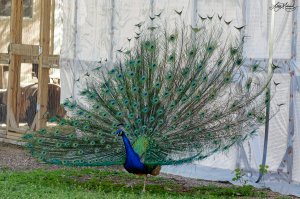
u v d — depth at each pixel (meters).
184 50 11.63
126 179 12.81
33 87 17.12
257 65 11.76
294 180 12.21
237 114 11.21
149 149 10.87
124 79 11.17
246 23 12.98
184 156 10.99
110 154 11.05
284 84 12.40
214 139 11.05
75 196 10.19
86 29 15.76
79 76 15.69
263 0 12.74
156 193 11.17
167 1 14.20
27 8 20.25
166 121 11.02
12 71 17.14
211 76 11.23
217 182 13.30
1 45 20.55
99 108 11.16
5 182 11.42
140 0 14.68
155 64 11.16
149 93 11.06
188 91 11.08
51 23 20.00
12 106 17.27
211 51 11.27
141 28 14.57
